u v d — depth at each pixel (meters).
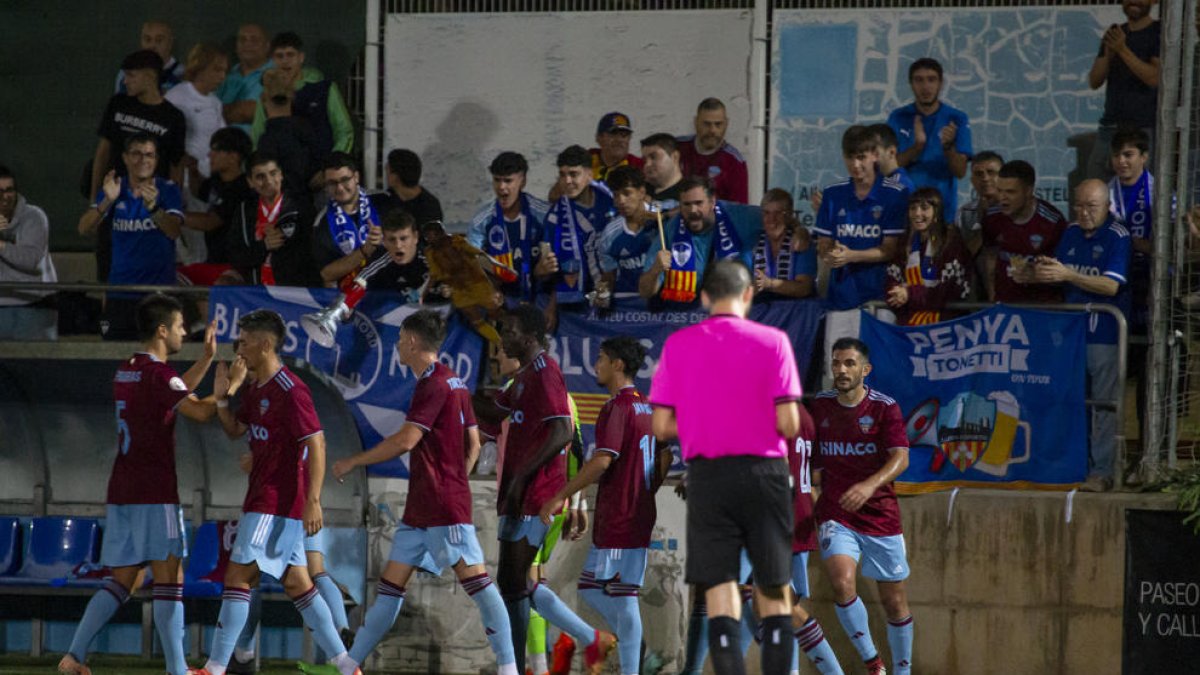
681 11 41.69
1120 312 33.78
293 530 30.11
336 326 35.75
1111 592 32.94
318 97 41.03
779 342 24.22
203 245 42.31
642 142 37.41
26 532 37.25
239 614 30.03
